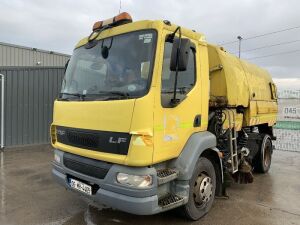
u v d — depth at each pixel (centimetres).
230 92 562
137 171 364
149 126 366
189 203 441
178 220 466
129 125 363
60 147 461
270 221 474
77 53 487
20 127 1181
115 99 383
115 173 375
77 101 437
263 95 760
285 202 565
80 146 422
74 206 525
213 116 543
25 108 1191
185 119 431
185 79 437
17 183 664
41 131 1229
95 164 399
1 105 1127
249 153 729
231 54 659
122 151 368
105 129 386
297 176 773
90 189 407
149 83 370
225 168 554
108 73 417
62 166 457
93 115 402
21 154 1016
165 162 417
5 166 833
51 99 1248
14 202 546
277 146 1235
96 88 425
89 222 459
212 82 567
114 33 429
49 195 583
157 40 381
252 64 762
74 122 434
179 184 421
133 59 396
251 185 679
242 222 468
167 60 396
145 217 476
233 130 595
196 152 432
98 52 441
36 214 492
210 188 483
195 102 454
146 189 363
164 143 390
